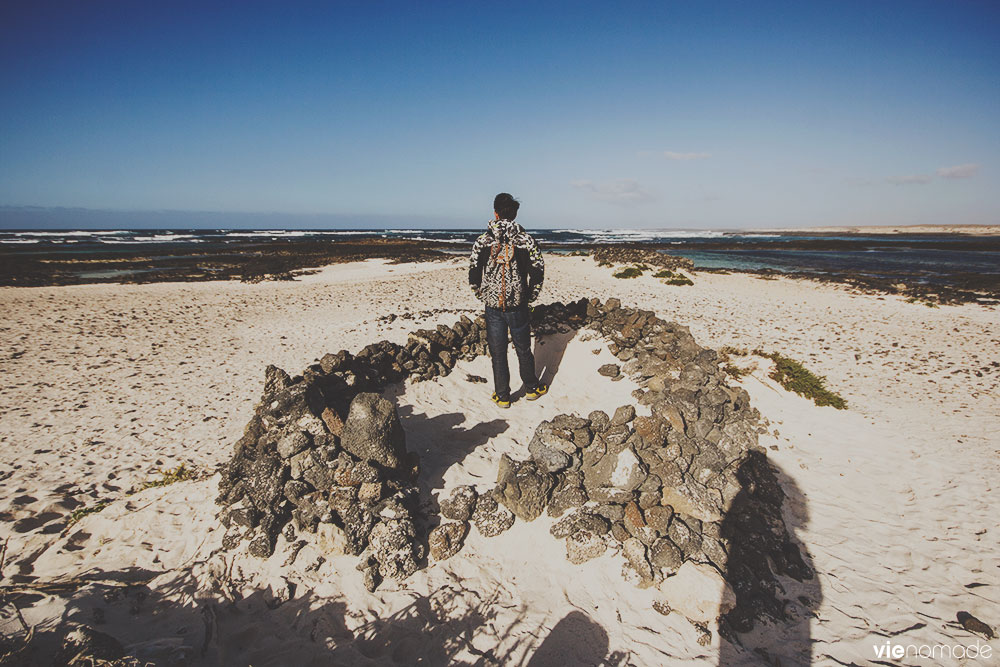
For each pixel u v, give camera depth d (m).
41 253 44.91
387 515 3.57
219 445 5.94
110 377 9.09
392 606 3.15
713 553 3.48
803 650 2.97
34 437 6.29
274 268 32.16
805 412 6.06
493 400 5.92
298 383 4.28
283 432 3.94
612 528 3.65
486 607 3.17
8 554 3.63
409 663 2.81
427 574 3.38
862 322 15.93
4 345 11.71
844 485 4.73
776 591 3.40
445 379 6.35
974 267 38.44
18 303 18.05
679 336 6.67
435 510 3.95
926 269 36.59
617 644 2.95
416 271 30.69
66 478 5.12
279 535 3.59
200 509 3.98
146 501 4.27
